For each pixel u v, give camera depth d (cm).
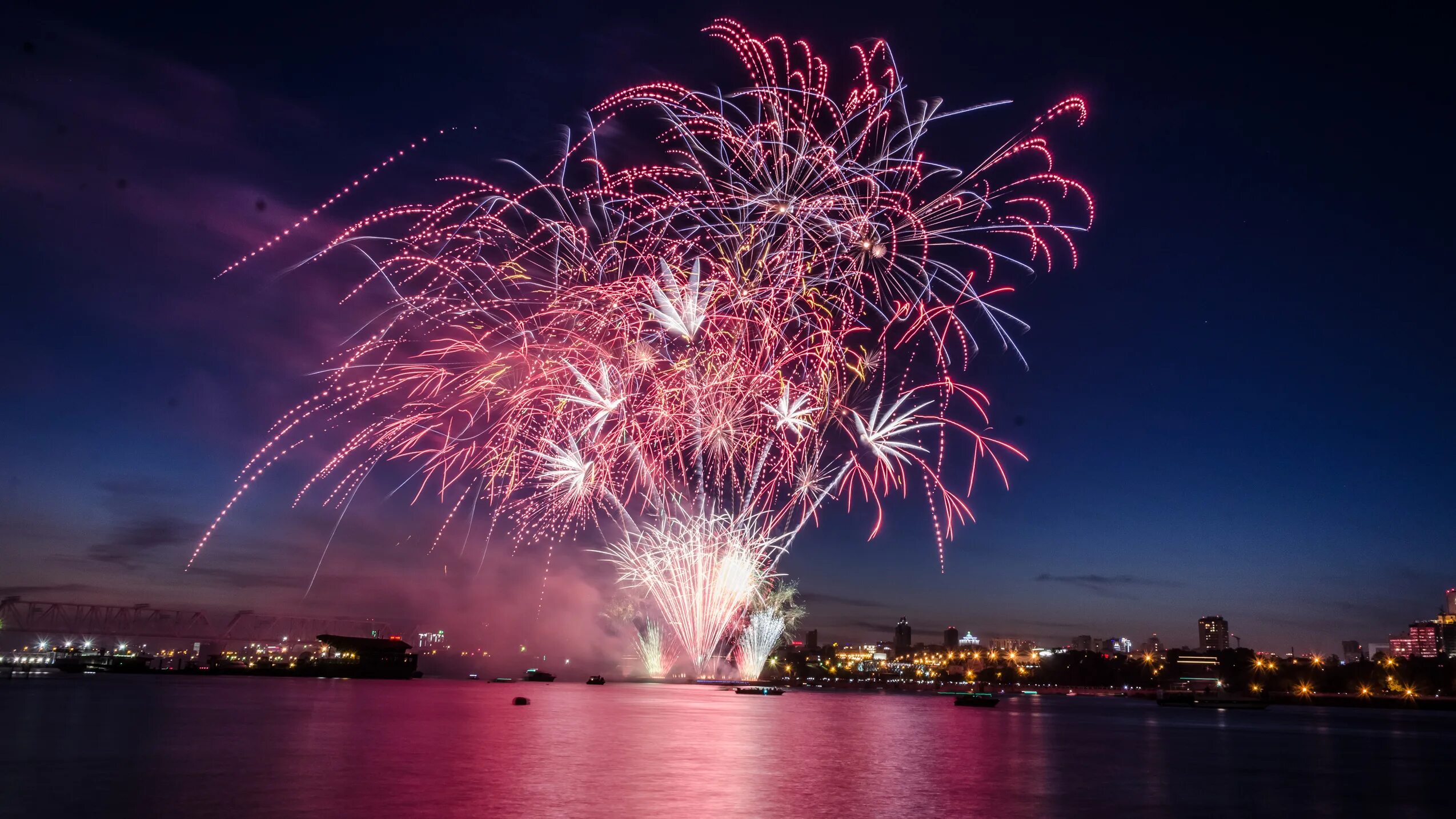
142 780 3666
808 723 8394
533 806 3148
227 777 3744
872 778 4259
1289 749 7500
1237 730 10819
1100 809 3575
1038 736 8131
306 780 3678
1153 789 4281
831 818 3105
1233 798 4091
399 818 2880
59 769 3981
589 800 3303
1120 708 19300
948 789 3944
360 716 7738
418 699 11306
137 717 7269
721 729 7050
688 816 3030
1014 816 3288
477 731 6231
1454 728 12838
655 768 4269
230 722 6838
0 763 4191
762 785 3828
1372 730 11775
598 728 6769
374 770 4022
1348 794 4372
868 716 10762
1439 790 4553
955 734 7894
